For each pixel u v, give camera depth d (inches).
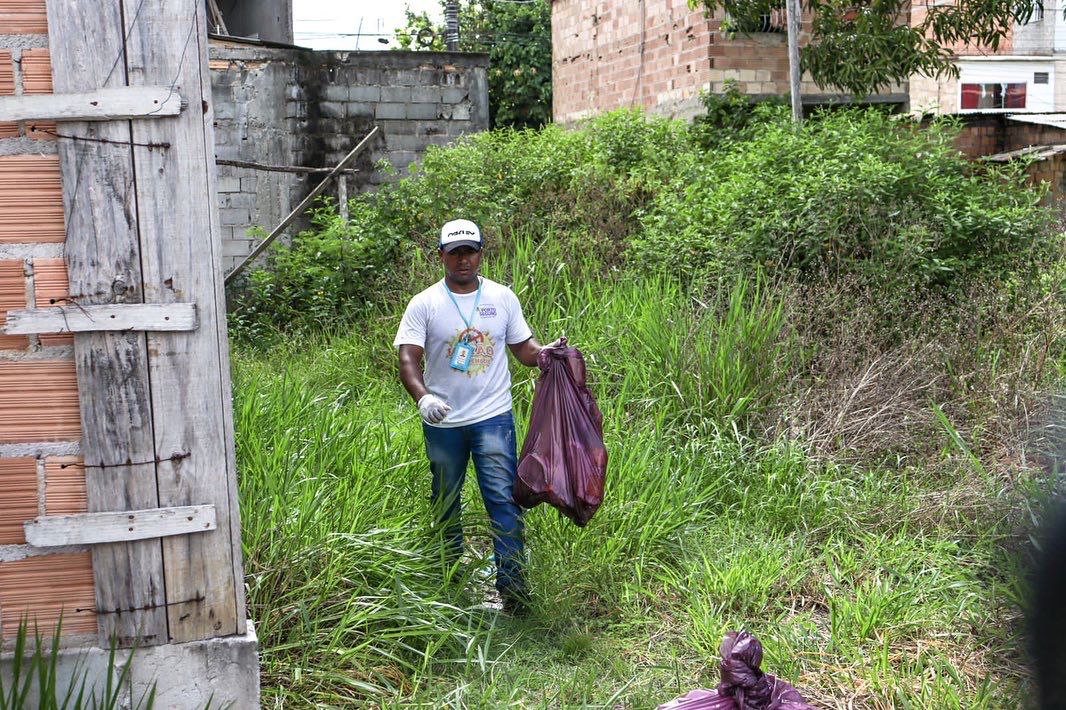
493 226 395.5
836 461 241.9
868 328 282.7
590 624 177.5
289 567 162.2
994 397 259.0
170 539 129.3
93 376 125.1
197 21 124.4
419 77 523.8
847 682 156.9
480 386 181.6
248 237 497.7
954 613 177.3
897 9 446.6
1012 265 317.1
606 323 294.5
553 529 197.0
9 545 125.9
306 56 506.9
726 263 319.9
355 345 353.7
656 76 565.0
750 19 461.1
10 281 123.6
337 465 199.9
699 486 229.5
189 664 130.6
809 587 191.8
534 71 1068.5
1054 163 616.1
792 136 366.0
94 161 123.3
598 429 179.9
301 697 145.4
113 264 124.8
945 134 363.3
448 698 149.2
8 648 127.0
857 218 315.0
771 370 264.7
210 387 128.8
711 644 167.3
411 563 173.0
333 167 515.5
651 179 426.6
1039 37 977.5
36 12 121.6
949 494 223.0
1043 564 84.2
